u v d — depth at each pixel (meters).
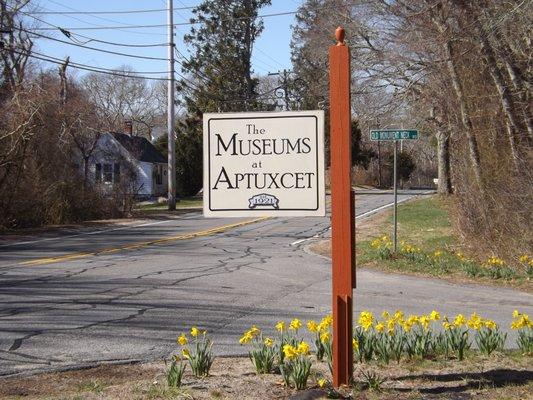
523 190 14.98
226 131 5.90
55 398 5.51
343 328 5.56
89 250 18.83
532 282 13.04
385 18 28.84
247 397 5.45
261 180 5.86
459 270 14.41
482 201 16.25
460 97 17.41
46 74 37.31
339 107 5.57
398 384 5.86
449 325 7.05
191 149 57.97
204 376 6.12
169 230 26.48
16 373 6.44
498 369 6.44
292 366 5.99
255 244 20.80
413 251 16.23
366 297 11.63
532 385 5.87
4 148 26.06
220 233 24.75
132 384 5.92
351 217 5.54
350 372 5.59
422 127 43.56
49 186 30.05
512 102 15.66
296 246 20.22
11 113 26.80
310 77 52.09
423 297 11.66
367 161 69.25
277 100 62.84
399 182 79.69
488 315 10.04
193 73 55.03
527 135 15.56
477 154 16.75
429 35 18.98
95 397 5.51
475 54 16.72
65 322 8.96
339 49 5.56
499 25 15.24
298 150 5.81
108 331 8.44
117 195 34.62
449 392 5.64
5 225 26.56
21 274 13.70
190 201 51.72
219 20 54.91
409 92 28.03
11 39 36.03
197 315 9.62
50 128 30.23
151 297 11.09
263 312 9.93
